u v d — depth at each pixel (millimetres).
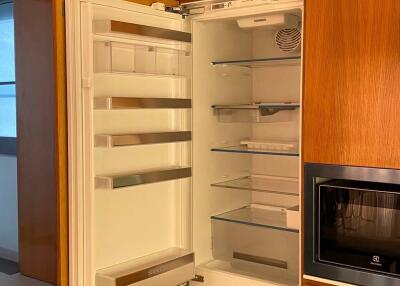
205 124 2158
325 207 1687
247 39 2361
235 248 2195
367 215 1605
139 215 1934
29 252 2213
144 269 1777
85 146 1622
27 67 2127
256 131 2420
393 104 1517
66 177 1633
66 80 1605
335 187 1659
